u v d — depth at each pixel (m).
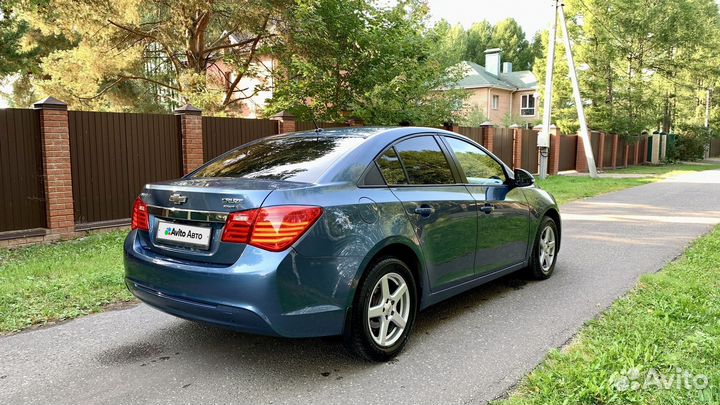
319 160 3.52
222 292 2.95
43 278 5.49
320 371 3.32
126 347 3.74
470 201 4.22
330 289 3.07
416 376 3.22
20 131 7.67
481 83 39.66
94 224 8.48
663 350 3.38
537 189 5.46
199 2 13.63
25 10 12.36
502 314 4.36
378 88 12.35
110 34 14.23
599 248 7.05
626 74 29.72
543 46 28.66
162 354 3.61
